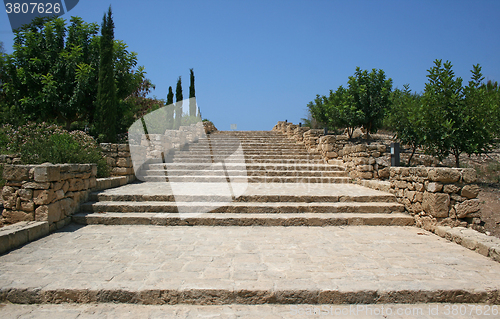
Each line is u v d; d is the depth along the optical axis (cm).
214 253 396
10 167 477
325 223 551
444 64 848
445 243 446
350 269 343
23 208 476
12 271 328
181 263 358
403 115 1063
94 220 546
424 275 327
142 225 543
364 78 1426
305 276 321
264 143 1359
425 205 523
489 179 868
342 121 1448
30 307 281
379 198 636
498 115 809
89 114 1223
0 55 1109
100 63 1109
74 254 386
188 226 539
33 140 739
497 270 342
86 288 289
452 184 496
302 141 1386
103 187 686
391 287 296
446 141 817
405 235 489
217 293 290
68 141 734
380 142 1489
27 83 1098
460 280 314
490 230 545
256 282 305
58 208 510
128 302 289
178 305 288
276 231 512
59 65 1112
